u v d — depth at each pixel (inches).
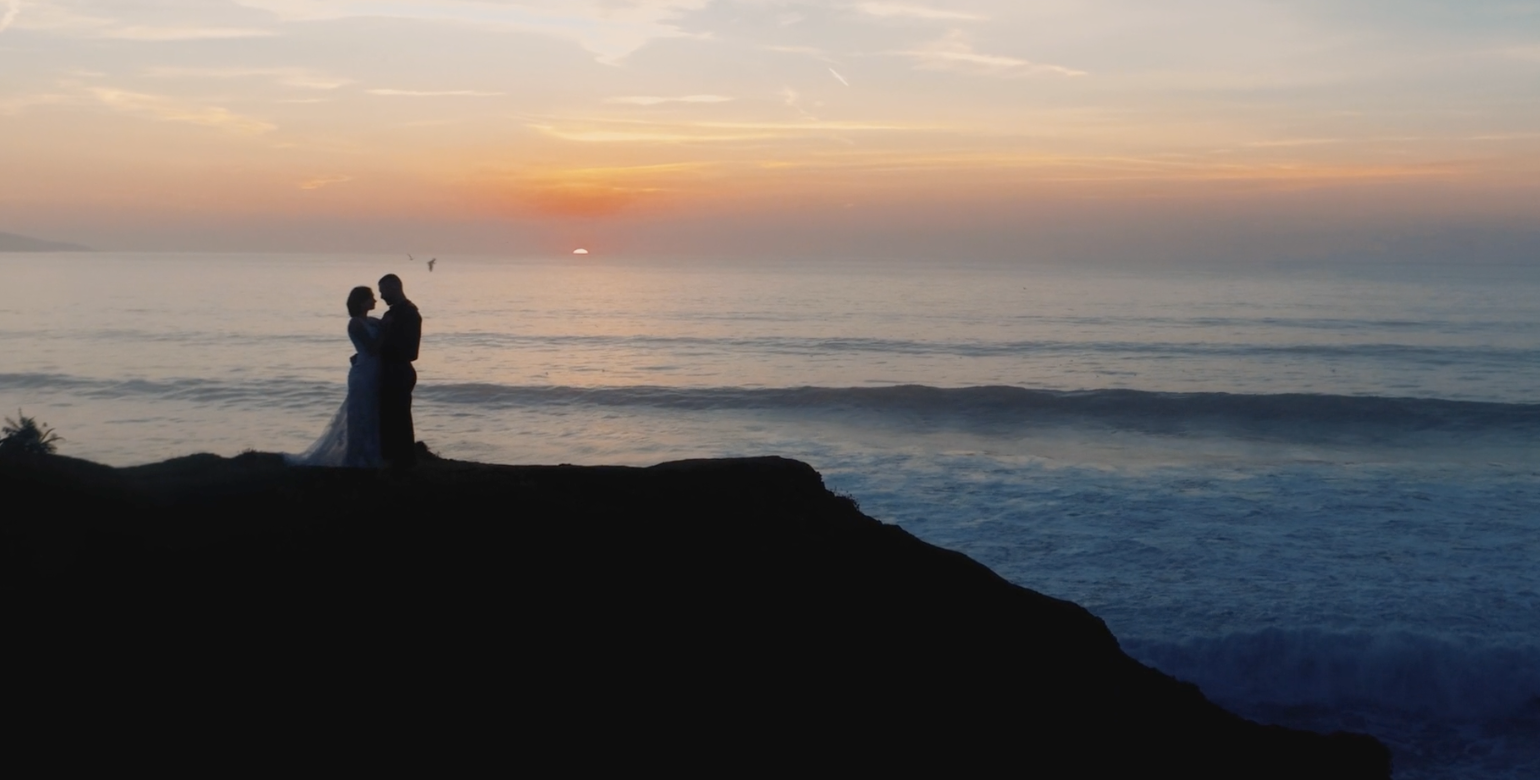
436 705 261.7
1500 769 385.7
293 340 1883.6
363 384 378.6
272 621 276.4
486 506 345.1
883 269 7052.2
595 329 2219.5
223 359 1612.9
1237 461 935.7
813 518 398.3
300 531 316.5
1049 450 997.2
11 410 1183.6
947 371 1556.3
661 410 1213.7
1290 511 724.7
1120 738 325.7
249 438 1046.4
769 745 278.1
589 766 257.3
